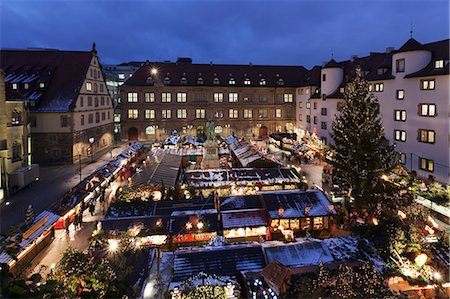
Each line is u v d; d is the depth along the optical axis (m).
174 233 21.09
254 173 33.91
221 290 11.95
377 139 24.84
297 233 23.36
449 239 17.70
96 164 51.41
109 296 8.60
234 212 23.59
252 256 16.19
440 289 14.61
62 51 59.81
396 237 17.45
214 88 81.69
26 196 34.69
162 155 43.78
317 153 53.12
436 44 39.41
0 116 33.97
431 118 35.50
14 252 7.43
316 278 13.98
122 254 15.32
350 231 21.80
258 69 86.50
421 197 26.38
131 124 79.56
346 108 25.92
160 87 79.62
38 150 51.06
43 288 5.61
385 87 43.12
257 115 83.94
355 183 25.25
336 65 60.97
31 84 53.56
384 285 13.66
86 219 27.72
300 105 80.12
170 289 13.55
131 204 24.84
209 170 34.72
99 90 64.19
